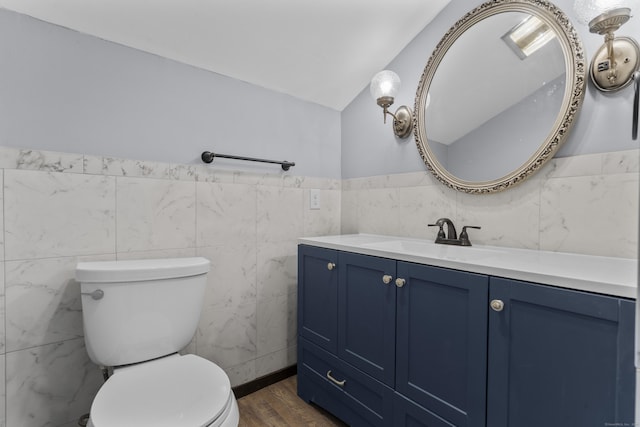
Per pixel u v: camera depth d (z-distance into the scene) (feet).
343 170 7.06
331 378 4.87
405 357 3.84
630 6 3.45
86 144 4.17
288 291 6.29
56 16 3.92
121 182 4.43
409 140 5.76
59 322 4.03
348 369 4.60
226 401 3.07
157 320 3.92
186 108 4.99
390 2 4.98
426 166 5.44
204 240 5.20
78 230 4.13
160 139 4.76
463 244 4.73
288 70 5.73
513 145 4.39
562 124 3.90
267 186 5.94
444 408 3.42
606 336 2.39
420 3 5.12
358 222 6.73
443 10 5.29
